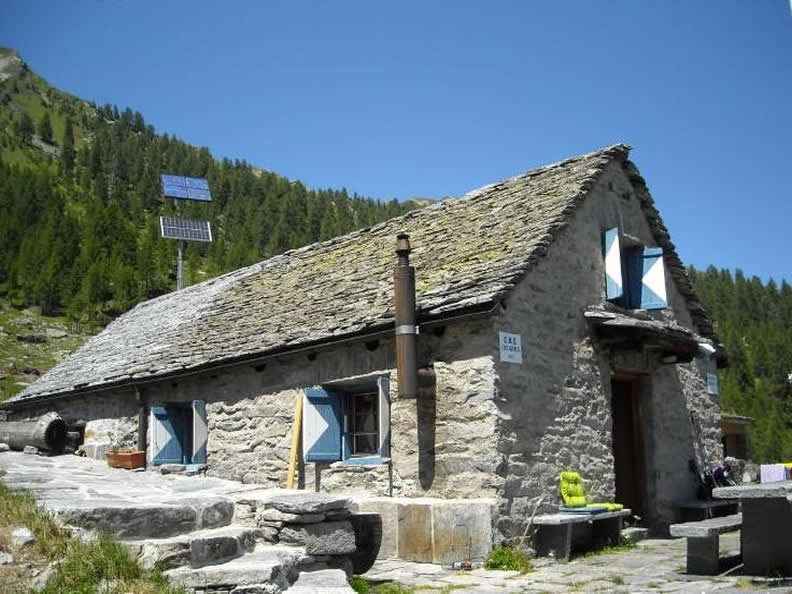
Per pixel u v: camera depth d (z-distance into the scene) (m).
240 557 5.90
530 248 9.56
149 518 5.96
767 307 103.94
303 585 5.62
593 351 10.60
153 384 14.18
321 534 6.38
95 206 76.75
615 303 11.42
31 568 4.95
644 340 10.73
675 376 12.43
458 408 9.09
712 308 97.50
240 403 12.26
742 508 7.21
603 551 9.36
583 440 10.08
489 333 8.96
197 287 20.00
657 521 11.20
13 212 70.31
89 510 5.68
